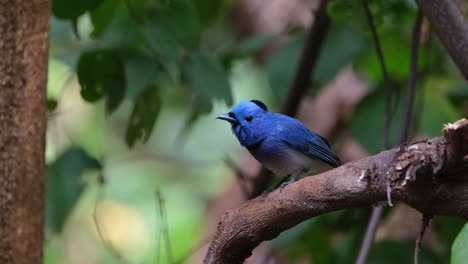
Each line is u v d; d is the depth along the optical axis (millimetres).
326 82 10914
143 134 10047
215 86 9633
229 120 10414
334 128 15062
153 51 9438
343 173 6008
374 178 5746
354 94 14898
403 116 9375
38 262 6246
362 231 10891
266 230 6656
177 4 9352
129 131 10039
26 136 6141
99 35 9750
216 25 15555
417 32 9445
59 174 9602
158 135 17688
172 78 9953
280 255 13531
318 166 10383
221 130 18047
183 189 17859
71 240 16656
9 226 6098
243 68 16656
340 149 13891
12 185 6098
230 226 6785
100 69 9406
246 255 6980
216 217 16875
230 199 16938
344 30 10914
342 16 10625
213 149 17969
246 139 10336
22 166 6125
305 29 11727
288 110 11312
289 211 6430
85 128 16984
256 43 11422
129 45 9609
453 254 5438
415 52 9430
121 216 17188
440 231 10297
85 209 16984
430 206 5555
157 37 9141
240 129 10352
